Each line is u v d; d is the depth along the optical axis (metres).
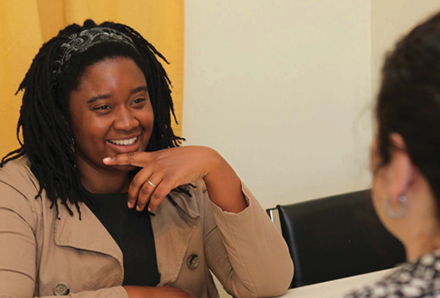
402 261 1.88
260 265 1.51
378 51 2.85
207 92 2.58
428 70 0.57
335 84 2.86
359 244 1.85
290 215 1.81
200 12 2.51
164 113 1.73
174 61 2.37
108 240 1.50
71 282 1.45
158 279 1.60
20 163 1.56
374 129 0.65
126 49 1.51
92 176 1.58
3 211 1.40
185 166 1.45
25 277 1.33
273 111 2.73
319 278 1.80
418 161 0.58
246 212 1.48
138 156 1.47
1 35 2.01
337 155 2.90
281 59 2.71
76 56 1.47
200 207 1.70
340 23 2.83
